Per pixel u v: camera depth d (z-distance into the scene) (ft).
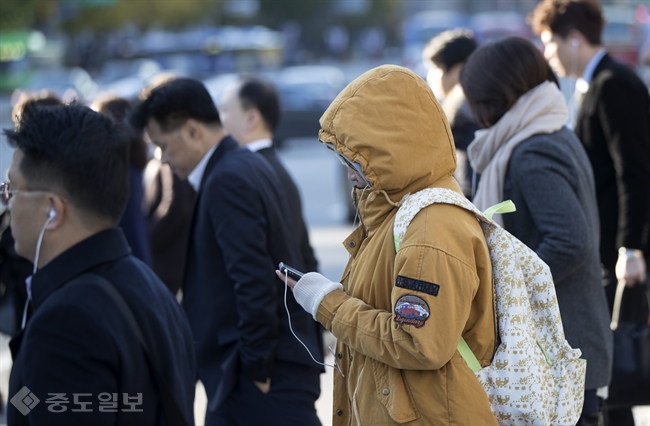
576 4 20.03
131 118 17.33
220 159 16.87
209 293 16.55
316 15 313.53
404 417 10.70
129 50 172.45
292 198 20.20
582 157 15.33
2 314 20.20
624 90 19.22
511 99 15.42
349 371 11.68
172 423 10.25
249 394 16.53
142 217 19.93
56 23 195.21
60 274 9.74
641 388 17.48
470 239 10.60
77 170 9.82
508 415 11.35
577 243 14.25
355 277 11.52
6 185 10.43
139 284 10.27
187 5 239.09
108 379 9.46
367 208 11.44
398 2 334.85
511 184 15.14
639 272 19.45
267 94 22.20
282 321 16.99
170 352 10.39
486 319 11.08
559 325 11.93
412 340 10.28
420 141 10.86
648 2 141.90
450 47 23.54
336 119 11.01
